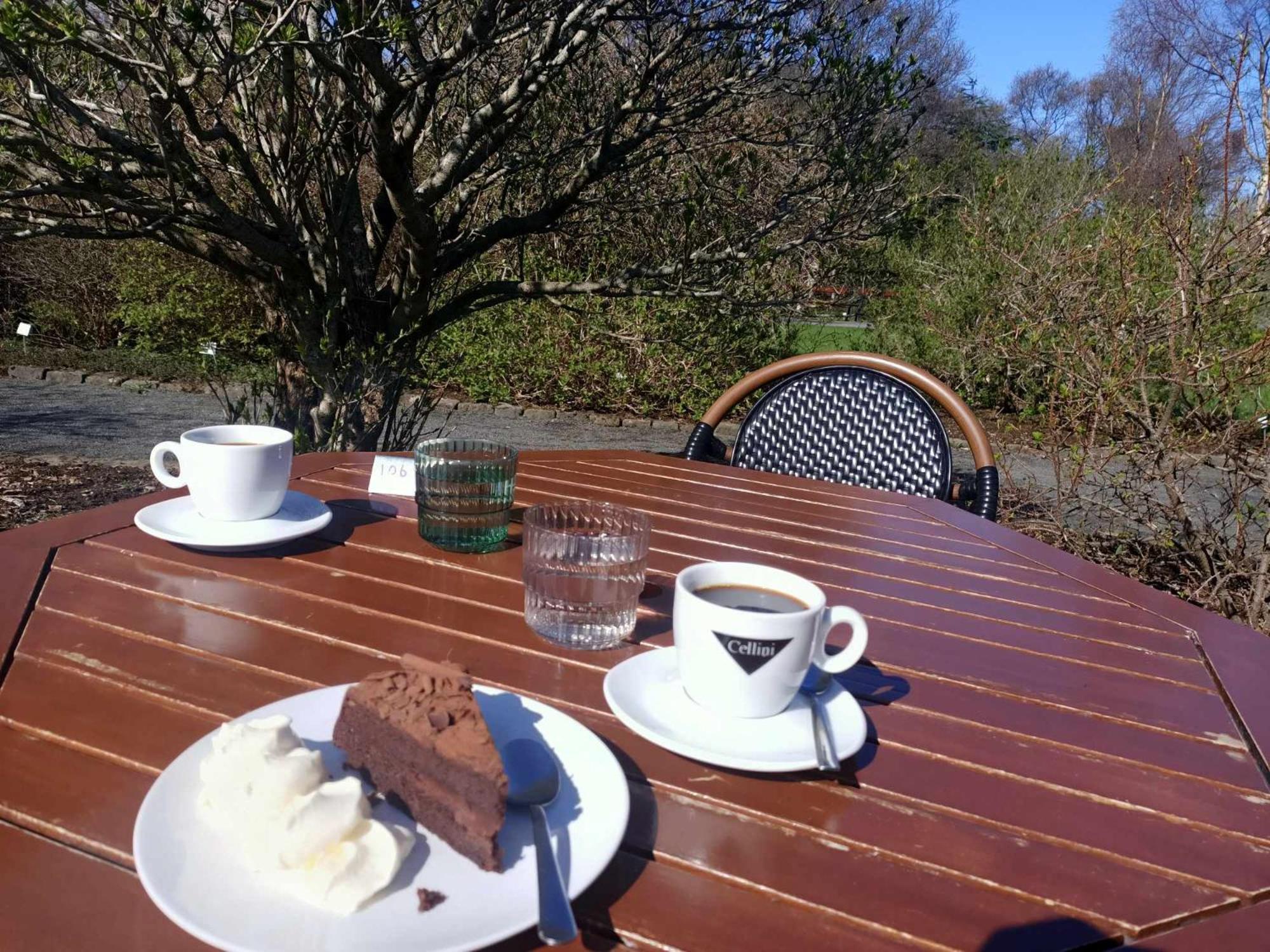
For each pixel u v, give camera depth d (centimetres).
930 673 94
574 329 731
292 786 54
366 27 239
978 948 54
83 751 67
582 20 299
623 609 94
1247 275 339
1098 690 93
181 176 273
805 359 227
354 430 351
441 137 376
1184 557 345
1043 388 495
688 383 741
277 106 325
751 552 132
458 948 46
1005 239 633
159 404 684
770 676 74
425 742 56
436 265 373
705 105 342
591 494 160
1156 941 56
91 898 52
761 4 321
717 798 67
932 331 688
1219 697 93
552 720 70
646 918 54
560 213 377
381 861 51
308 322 350
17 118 260
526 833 57
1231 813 71
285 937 47
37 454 518
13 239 281
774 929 54
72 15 239
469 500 117
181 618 92
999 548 144
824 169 396
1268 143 339
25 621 89
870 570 128
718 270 391
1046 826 68
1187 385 338
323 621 94
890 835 65
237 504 115
